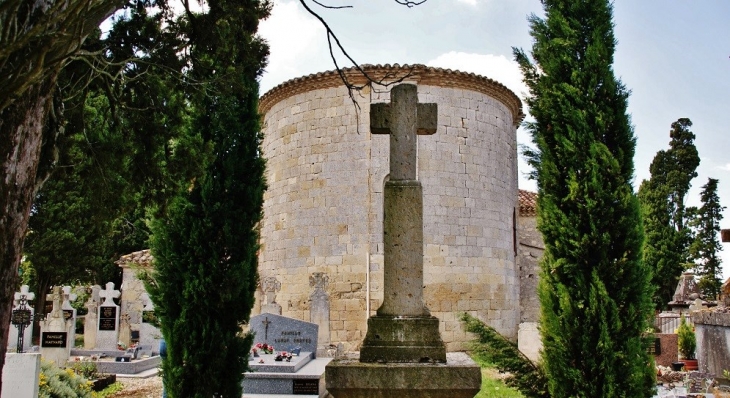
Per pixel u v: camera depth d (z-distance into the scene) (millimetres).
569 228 7887
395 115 5113
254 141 9227
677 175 31672
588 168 7949
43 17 3756
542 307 8078
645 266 7883
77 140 8734
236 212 8688
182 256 8516
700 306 20953
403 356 4570
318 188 17703
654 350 15953
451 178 17453
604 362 7305
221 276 8430
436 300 16703
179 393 8133
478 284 17375
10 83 3824
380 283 16750
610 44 8617
